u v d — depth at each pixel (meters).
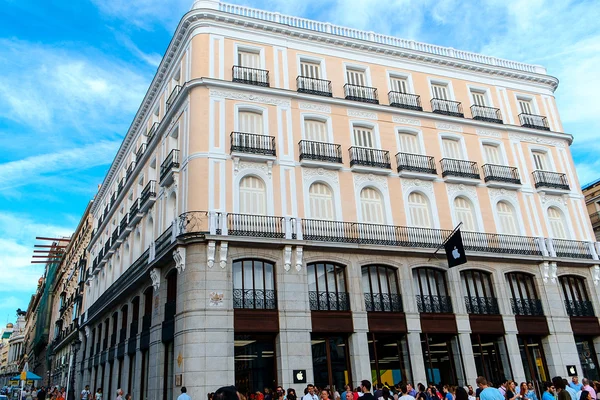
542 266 25.47
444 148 27.08
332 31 27.06
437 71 28.69
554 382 11.05
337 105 25.19
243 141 22.45
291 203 22.23
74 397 37.88
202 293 18.95
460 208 25.92
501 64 30.94
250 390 18.80
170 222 23.59
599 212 38.50
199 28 24.19
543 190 27.77
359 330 20.86
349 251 21.94
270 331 19.47
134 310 27.27
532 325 24.14
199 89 22.80
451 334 22.67
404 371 21.42
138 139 32.62
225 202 21.06
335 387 20.09
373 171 24.28
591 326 25.50
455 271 23.66
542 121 30.20
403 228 23.77
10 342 133.50
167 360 21.23
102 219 39.44
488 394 10.19
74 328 44.38
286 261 20.56
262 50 24.86
